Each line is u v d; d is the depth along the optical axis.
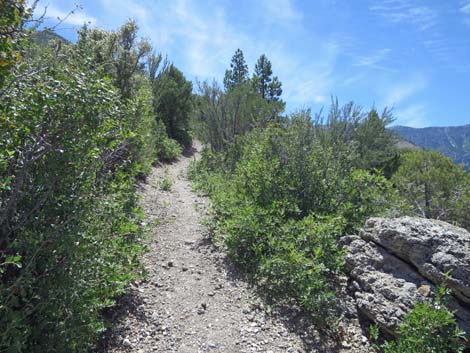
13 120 2.30
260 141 7.91
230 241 5.33
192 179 11.23
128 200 4.98
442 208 9.28
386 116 12.10
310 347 3.63
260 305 4.30
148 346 3.35
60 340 2.53
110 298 3.74
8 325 2.12
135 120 5.43
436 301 3.45
